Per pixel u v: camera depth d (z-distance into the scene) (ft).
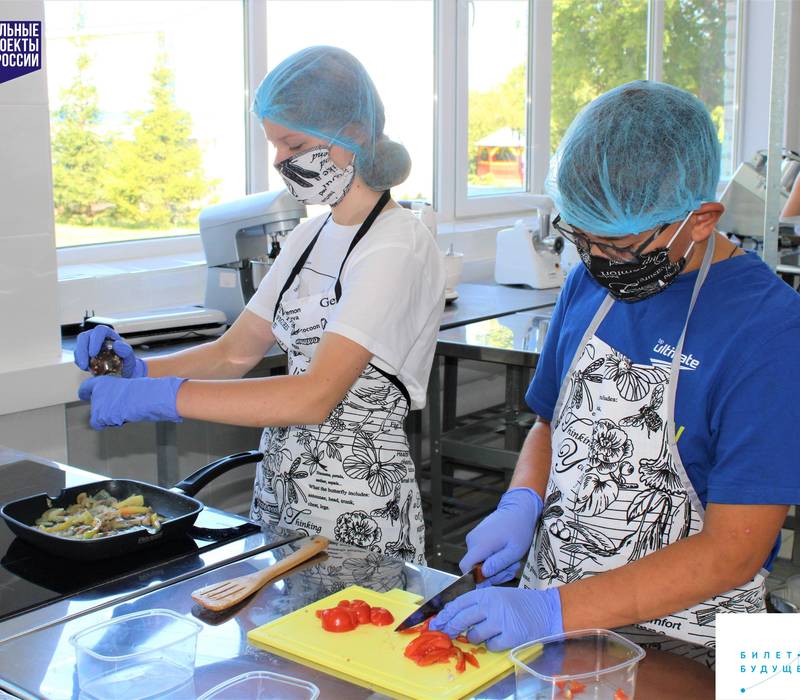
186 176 10.77
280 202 8.61
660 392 4.11
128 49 9.93
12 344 7.75
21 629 3.65
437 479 10.48
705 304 4.00
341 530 5.75
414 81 13.37
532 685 3.09
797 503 3.51
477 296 12.22
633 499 4.20
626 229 3.76
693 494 4.09
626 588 3.64
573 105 15.96
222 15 10.73
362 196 5.66
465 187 14.35
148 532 4.32
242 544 4.46
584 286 4.73
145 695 3.18
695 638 4.15
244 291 9.12
